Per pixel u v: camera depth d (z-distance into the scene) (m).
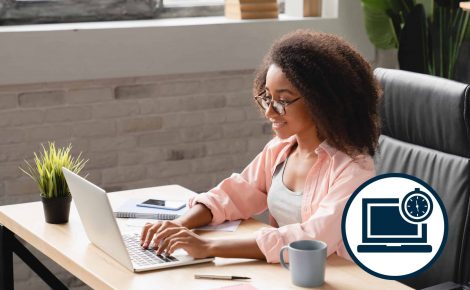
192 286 2.04
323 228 2.21
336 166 2.34
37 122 3.72
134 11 4.11
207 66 3.99
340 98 2.32
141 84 3.91
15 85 3.64
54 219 2.53
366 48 4.38
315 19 4.22
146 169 4.00
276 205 2.51
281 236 2.21
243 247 2.21
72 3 3.97
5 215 2.64
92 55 3.72
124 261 2.16
